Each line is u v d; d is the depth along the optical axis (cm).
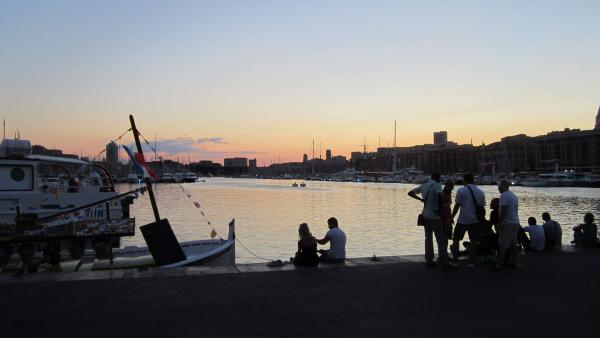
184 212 5519
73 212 1461
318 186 17050
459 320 746
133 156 1714
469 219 1131
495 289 937
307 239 1147
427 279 1016
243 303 826
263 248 2798
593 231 1403
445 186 1141
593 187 12769
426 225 1131
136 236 3303
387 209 6072
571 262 1202
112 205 2145
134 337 658
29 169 1920
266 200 8150
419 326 716
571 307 818
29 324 710
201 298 853
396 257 1259
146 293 881
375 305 822
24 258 1122
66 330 684
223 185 18462
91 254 1753
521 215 5153
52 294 869
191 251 1952
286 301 841
